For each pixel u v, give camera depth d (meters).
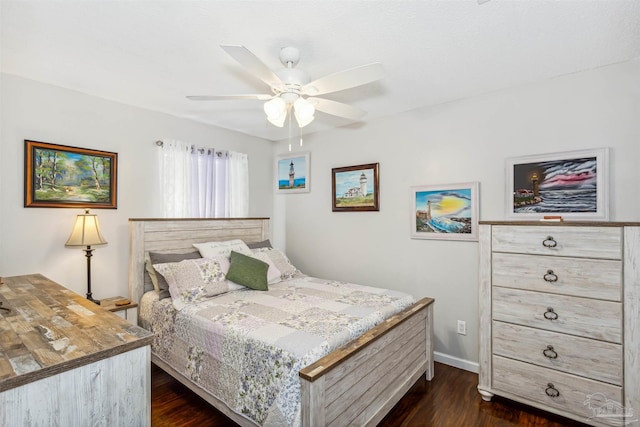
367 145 3.46
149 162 3.08
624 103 2.15
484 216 2.71
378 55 2.05
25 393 0.94
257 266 2.88
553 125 2.40
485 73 2.33
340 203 3.65
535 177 2.46
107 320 1.37
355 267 3.54
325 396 1.54
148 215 3.06
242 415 1.78
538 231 2.09
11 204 2.32
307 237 3.99
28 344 1.12
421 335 2.53
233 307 2.32
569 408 1.98
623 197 2.14
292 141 4.15
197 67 2.23
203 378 2.05
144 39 1.87
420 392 2.44
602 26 1.73
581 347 1.94
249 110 3.12
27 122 2.40
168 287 2.61
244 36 1.83
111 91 2.65
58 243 2.53
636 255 1.78
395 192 3.25
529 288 2.12
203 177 3.48
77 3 1.54
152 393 2.39
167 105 2.97
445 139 2.93
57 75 2.35
